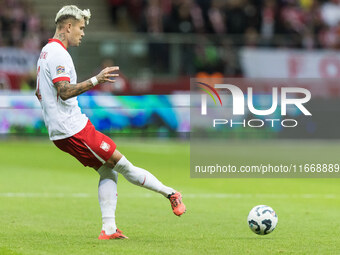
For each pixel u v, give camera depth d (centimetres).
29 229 2550
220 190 4072
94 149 2250
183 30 8250
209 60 7500
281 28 8681
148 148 6788
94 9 9500
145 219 2870
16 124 7275
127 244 2200
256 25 8612
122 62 7331
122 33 9306
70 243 2216
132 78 7362
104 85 7288
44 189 3922
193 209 3216
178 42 7431
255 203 3481
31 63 7256
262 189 4159
